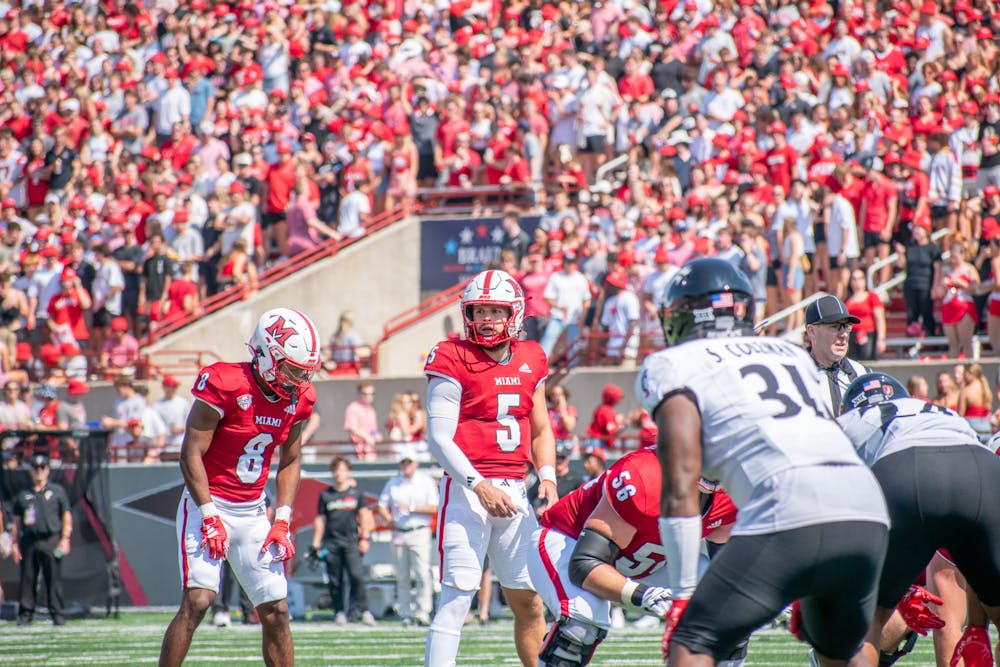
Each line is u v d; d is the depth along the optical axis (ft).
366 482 172.86
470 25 249.75
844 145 190.70
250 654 111.45
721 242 176.65
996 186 188.55
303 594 163.32
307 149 227.40
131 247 216.95
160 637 128.47
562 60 223.71
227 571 146.10
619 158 212.84
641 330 183.93
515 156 216.33
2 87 275.18
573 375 183.11
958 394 155.94
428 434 74.74
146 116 247.91
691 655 46.96
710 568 47.73
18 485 158.71
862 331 166.71
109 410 200.64
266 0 269.85
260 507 75.61
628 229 189.47
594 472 140.15
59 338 211.41
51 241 226.99
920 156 185.47
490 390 74.64
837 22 216.74
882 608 61.98
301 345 73.26
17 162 250.16
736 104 205.05
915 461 61.11
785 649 109.19
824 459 47.37
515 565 74.95
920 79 209.26
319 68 244.83
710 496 61.36
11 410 189.98
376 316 222.07
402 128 232.32
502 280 74.54
